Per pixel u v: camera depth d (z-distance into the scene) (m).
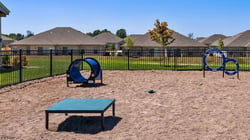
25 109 9.19
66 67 24.83
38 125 7.46
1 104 9.82
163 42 39.53
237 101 10.41
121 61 36.66
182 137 6.48
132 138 6.44
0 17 24.22
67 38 62.50
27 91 12.35
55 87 13.62
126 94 11.91
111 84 14.73
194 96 11.38
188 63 34.28
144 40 65.19
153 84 14.66
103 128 7.14
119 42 82.12
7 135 6.66
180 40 64.94
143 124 7.52
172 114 8.53
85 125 7.47
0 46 24.11
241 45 67.00
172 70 23.12
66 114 8.43
